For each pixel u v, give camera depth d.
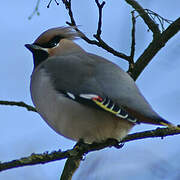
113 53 12.17
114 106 10.52
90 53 11.86
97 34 12.04
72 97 10.91
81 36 12.31
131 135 11.48
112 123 10.98
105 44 12.09
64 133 11.40
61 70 11.25
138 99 10.63
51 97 11.10
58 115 11.09
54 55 12.16
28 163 9.79
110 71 11.07
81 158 11.53
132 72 12.23
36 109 11.70
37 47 12.24
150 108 10.55
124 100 10.59
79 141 11.41
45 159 9.93
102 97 10.68
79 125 11.05
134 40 12.12
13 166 9.68
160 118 10.29
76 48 12.23
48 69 11.40
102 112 10.86
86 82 10.98
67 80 11.07
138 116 10.43
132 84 10.98
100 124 10.98
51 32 12.27
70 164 11.61
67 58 11.55
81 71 11.15
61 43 12.23
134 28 12.08
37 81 11.44
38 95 11.38
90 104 10.76
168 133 11.41
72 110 10.92
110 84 10.82
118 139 11.41
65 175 11.58
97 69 11.16
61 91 11.02
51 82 11.16
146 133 11.43
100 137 11.27
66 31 12.31
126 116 10.44
